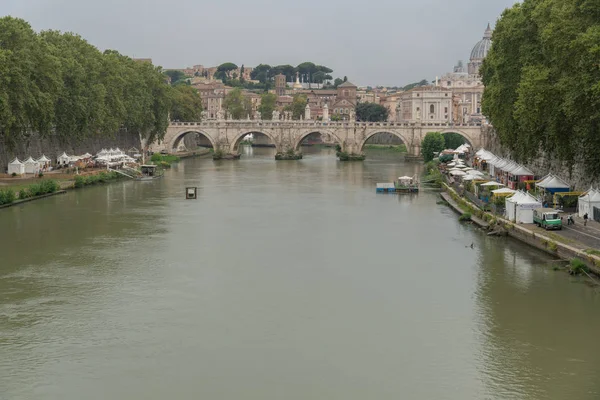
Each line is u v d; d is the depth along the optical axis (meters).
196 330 47.41
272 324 48.53
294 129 192.88
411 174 146.75
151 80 170.88
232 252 68.62
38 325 48.19
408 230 79.94
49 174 123.69
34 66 109.56
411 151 186.38
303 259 66.00
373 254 67.88
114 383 39.78
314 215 90.88
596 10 63.56
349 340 45.69
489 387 39.19
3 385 39.47
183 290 56.06
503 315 49.66
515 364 41.88
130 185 124.88
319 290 56.16
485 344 44.78
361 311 51.06
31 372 41.03
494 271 60.38
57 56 122.56
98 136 155.12
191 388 39.22
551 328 47.16
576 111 63.28
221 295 54.78
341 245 71.94
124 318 49.53
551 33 66.88
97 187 120.94
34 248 69.69
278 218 88.31
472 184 99.12
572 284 56.09
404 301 53.19
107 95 142.50
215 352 43.84
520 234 70.81
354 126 189.12
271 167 165.62
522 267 61.62
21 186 108.12
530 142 84.00
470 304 52.19
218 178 138.12
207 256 66.94
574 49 63.75
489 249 68.88
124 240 73.75
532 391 38.69
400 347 44.50
